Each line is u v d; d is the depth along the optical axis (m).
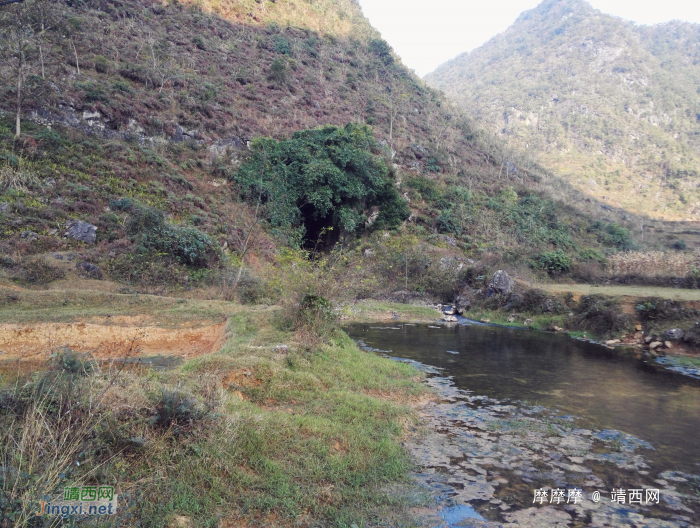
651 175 86.56
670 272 20.94
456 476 4.86
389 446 5.37
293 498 4.03
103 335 10.66
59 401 3.94
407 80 64.31
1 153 19.16
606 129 100.75
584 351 12.78
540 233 35.62
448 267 26.41
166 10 47.28
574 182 80.56
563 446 5.80
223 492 3.88
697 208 74.19
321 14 67.00
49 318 10.46
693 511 4.29
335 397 6.80
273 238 25.73
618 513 4.21
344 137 32.16
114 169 22.73
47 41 28.19
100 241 18.14
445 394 8.15
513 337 15.22
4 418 3.73
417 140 48.47
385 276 26.17
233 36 49.78
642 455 5.59
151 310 12.16
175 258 18.56
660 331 13.50
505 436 6.09
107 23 37.31
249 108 37.81
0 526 2.64
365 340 13.88
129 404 4.39
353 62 60.59
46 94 23.45
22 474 2.97
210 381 5.88
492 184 44.81
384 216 32.12
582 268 24.31
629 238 41.22
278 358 7.70
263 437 4.84
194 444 4.27
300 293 10.30
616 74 122.81
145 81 31.77
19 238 16.22
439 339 14.47
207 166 28.69
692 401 7.99
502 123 106.19
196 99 33.25
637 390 8.67
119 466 3.69
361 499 4.24
